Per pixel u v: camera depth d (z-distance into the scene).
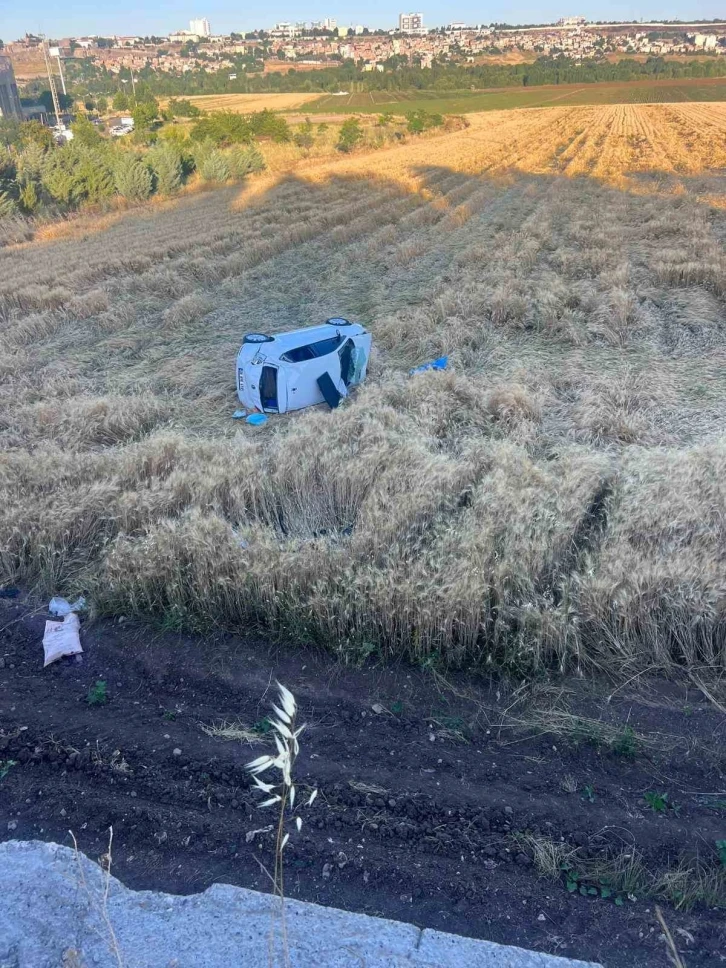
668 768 4.84
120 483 8.11
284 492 7.97
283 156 44.69
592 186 32.22
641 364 12.16
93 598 6.47
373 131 54.84
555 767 4.86
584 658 5.68
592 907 3.90
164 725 5.24
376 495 7.34
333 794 4.64
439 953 3.55
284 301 16.98
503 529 6.67
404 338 13.82
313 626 6.02
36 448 9.57
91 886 3.93
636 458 8.16
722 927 3.78
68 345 14.55
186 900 3.84
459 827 4.41
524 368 11.68
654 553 6.39
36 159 31.86
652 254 18.77
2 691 5.60
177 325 15.34
